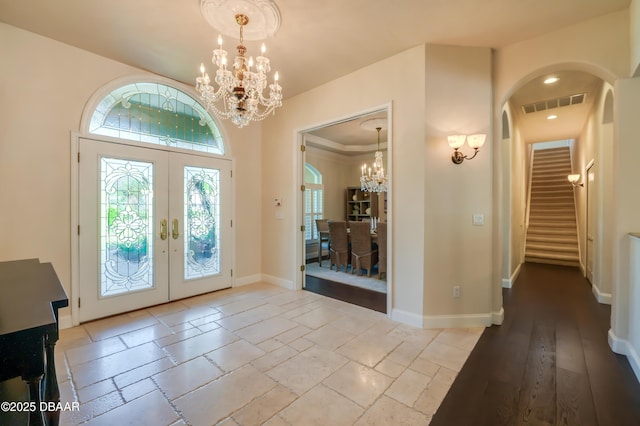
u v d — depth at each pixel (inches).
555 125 213.5
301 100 160.2
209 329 112.0
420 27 101.0
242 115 99.7
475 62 113.1
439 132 112.6
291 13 92.7
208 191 159.0
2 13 94.2
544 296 153.6
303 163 168.7
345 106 138.4
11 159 102.0
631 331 88.5
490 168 113.7
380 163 234.8
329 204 300.2
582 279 188.9
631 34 88.8
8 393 40.9
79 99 116.6
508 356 92.0
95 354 92.7
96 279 120.9
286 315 126.4
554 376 81.4
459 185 113.4
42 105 108.3
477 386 76.9
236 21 96.7
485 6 89.9
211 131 162.7
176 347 97.6
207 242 158.9
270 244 180.2
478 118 113.0
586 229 195.5
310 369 84.6
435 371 83.7
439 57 112.4
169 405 69.2
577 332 109.3
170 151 143.8
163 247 141.1
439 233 113.3
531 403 70.3
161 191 140.6
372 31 103.3
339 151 293.1
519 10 91.8
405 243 118.5
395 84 120.6
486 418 65.3
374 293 158.6
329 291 162.2
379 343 100.7
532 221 282.2
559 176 308.5
